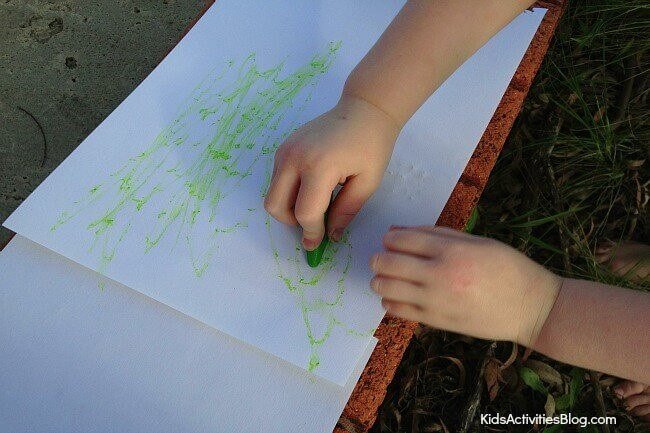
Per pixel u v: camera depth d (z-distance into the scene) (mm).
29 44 1138
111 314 655
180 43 812
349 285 652
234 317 637
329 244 677
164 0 1174
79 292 666
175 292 651
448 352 972
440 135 738
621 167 1067
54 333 647
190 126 754
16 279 672
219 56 805
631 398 957
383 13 835
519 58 795
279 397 612
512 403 946
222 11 837
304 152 627
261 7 840
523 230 1013
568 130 1110
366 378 651
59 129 1083
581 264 1011
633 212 1047
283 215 650
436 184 709
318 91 782
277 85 787
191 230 686
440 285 598
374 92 655
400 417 924
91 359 636
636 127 1098
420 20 665
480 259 602
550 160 1075
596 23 1165
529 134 1101
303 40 818
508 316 614
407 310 623
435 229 630
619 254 1014
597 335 607
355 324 631
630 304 604
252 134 751
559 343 621
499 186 1074
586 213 1057
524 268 619
